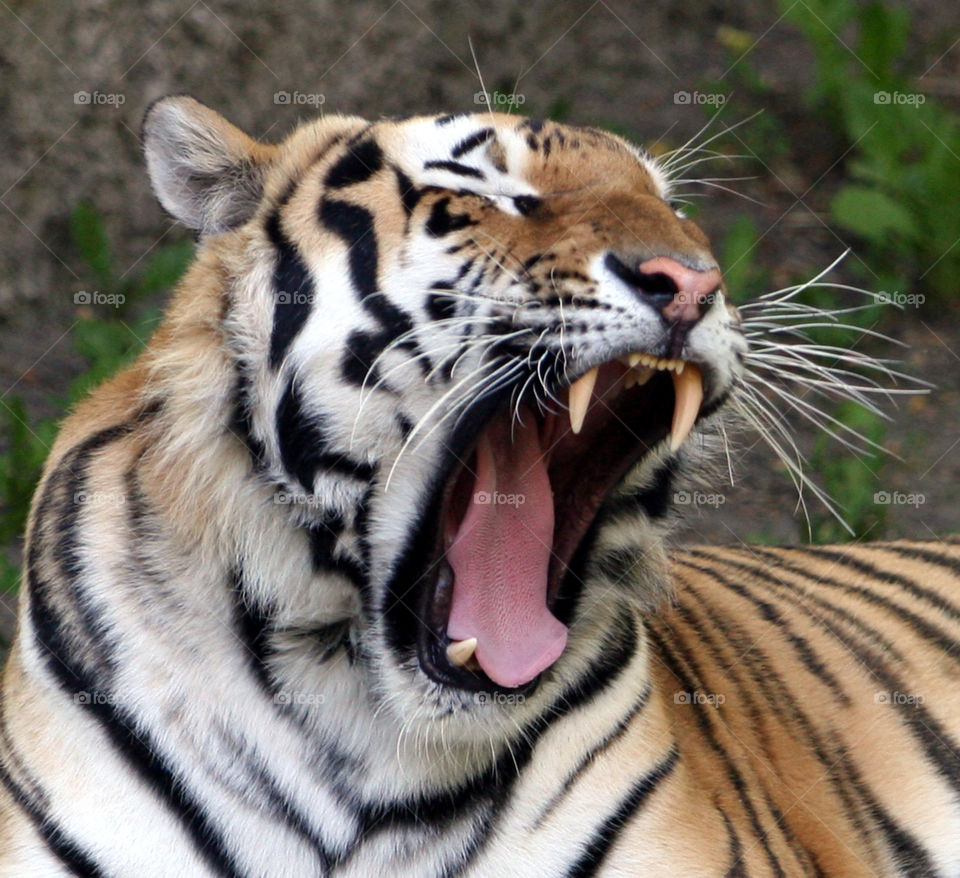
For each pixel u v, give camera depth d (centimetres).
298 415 473
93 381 920
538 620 486
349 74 1225
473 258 472
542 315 458
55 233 1111
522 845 488
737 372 467
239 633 473
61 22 1091
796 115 1442
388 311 477
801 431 1041
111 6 1100
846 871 587
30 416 969
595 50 1423
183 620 473
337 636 480
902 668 675
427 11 1266
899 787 636
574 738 496
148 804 471
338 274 479
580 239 463
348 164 495
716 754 555
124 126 1125
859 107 1320
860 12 1410
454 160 490
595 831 494
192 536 471
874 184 1314
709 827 512
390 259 479
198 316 483
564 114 1320
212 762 474
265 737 475
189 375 475
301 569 474
